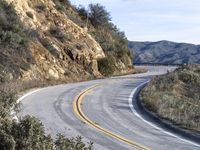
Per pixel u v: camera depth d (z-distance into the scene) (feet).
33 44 111.14
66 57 127.75
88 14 196.03
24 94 78.89
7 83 78.28
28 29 116.37
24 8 127.85
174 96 99.40
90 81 124.47
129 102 80.28
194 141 49.65
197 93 119.14
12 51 97.76
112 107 72.08
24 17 123.65
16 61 95.91
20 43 104.06
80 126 52.70
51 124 52.13
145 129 54.49
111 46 183.01
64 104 70.59
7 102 31.89
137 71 203.31
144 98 82.12
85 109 67.21
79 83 114.83
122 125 56.03
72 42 138.21
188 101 101.86
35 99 73.46
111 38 198.49
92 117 60.18
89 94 88.48
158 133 52.54
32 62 103.65
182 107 75.97
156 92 96.84
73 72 126.93
